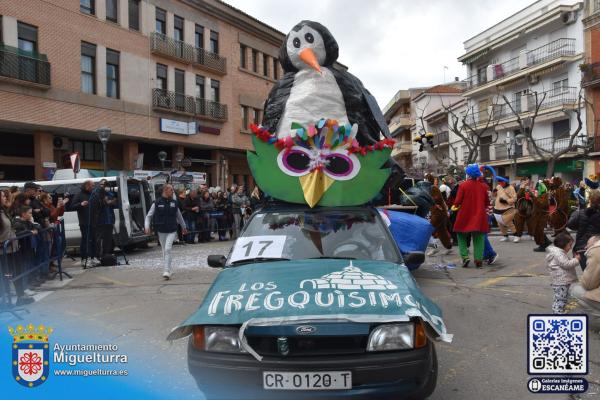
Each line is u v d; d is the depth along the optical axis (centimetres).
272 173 573
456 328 573
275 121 763
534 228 1129
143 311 684
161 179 2170
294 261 436
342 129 586
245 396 325
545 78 3522
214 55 3153
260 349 332
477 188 923
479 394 401
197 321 340
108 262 1118
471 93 4253
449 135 4822
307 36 776
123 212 1252
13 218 795
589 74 3077
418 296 364
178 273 992
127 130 2547
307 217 507
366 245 461
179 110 2853
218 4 3181
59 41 2197
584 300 545
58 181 1340
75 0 2283
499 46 3941
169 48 2812
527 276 855
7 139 2197
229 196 1759
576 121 3262
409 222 804
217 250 1384
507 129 3916
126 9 2564
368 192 573
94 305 727
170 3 2852
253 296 356
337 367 316
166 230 927
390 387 323
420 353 326
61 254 977
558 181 1108
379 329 328
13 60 1986
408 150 6188
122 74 2533
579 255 739
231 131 3306
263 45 3638
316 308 335
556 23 3406
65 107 2219
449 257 1079
